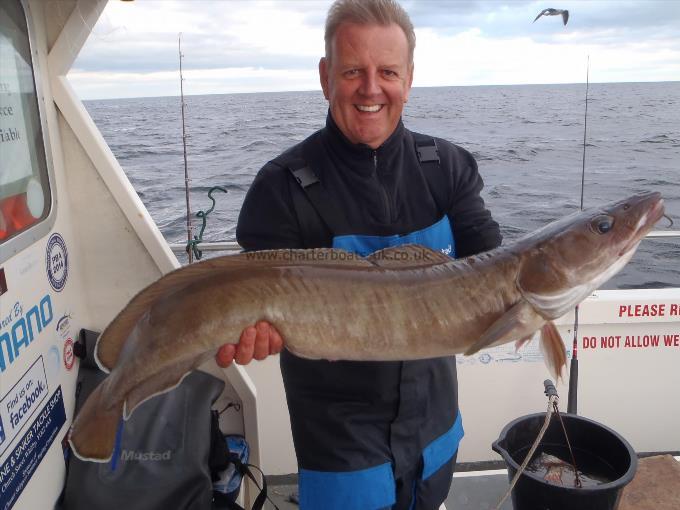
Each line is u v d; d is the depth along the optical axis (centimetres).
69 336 237
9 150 192
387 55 196
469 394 352
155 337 182
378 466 209
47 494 208
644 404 354
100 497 215
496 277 193
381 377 208
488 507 287
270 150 1365
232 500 242
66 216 242
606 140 2003
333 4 203
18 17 204
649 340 345
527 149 1802
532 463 256
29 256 204
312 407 214
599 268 193
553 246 192
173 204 855
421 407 215
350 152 205
